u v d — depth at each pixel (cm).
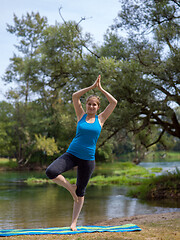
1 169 3712
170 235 450
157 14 1288
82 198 467
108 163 4069
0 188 1853
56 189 1795
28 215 937
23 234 436
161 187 1370
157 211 1003
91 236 426
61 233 443
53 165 415
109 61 1217
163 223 577
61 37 1470
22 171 3478
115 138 1432
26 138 3959
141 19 1336
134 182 2166
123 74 1212
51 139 3494
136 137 1656
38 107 3772
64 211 1022
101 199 1363
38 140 3438
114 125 1252
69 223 797
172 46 1271
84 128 435
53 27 1536
